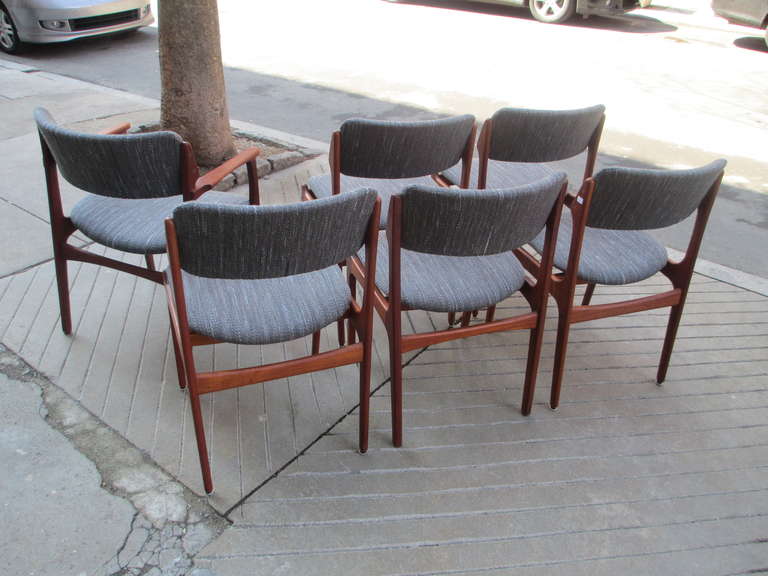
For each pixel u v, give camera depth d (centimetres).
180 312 158
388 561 165
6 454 189
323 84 584
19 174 377
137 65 632
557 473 194
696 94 582
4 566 158
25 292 264
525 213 169
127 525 170
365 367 185
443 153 236
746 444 208
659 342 257
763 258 327
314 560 164
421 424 211
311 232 149
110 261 221
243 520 174
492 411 218
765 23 724
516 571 164
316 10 908
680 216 195
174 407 211
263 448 198
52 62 634
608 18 900
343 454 197
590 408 221
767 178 420
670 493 189
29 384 216
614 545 172
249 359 236
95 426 201
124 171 192
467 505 182
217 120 390
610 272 208
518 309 275
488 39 760
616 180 178
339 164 233
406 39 753
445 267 202
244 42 723
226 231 142
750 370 242
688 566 167
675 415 219
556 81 605
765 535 177
